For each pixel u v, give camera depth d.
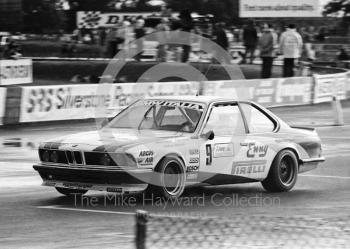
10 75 54.44
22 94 35.81
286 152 19.27
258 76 56.03
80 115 38.28
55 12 107.06
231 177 18.06
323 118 41.72
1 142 29.67
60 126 35.81
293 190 19.80
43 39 92.31
